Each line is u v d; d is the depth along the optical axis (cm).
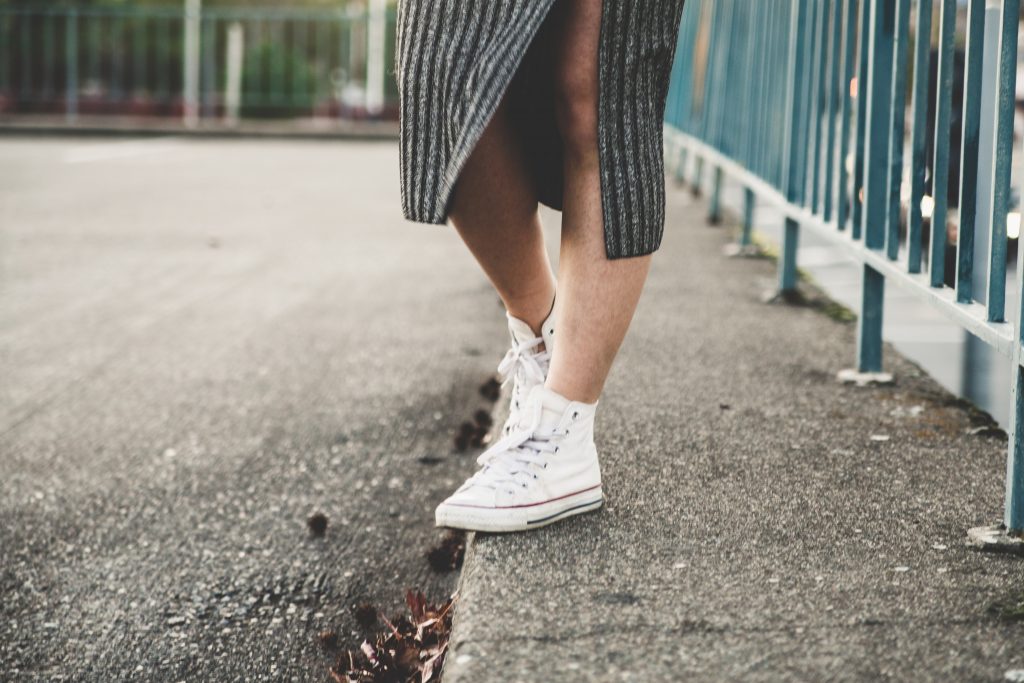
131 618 187
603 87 158
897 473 195
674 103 764
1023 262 162
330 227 618
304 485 243
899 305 435
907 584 148
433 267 496
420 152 159
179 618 187
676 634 135
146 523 223
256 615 189
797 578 150
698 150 604
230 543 214
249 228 612
